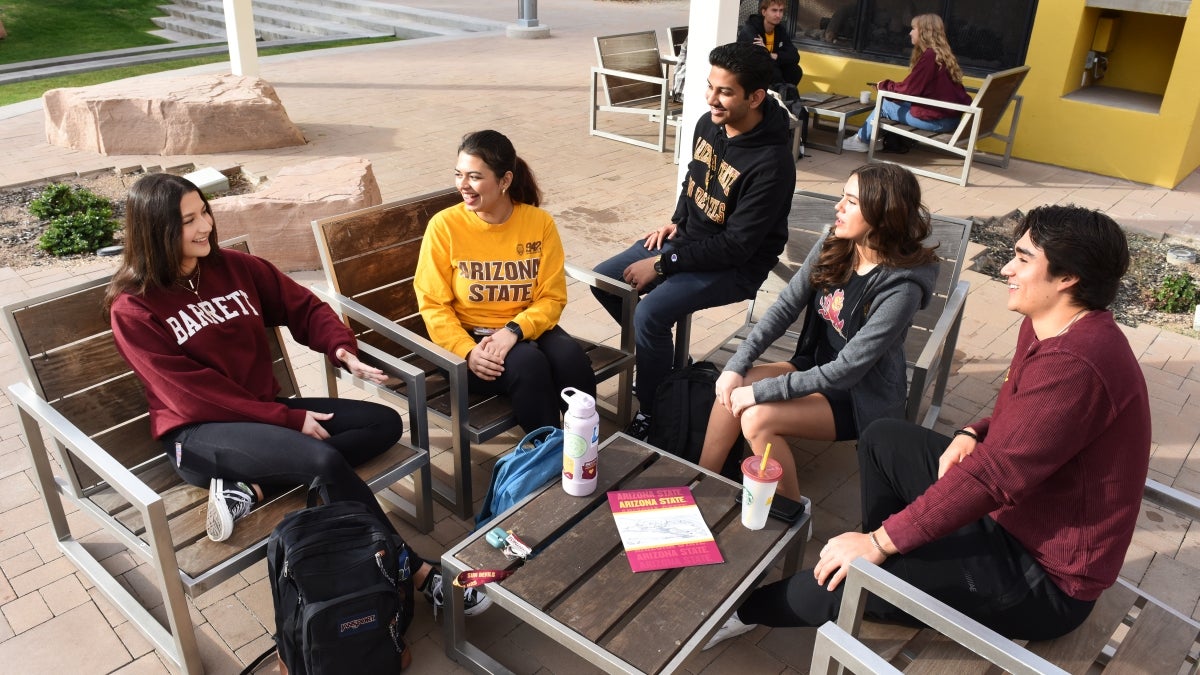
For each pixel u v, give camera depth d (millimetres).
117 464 2486
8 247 5758
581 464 2723
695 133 4043
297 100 9820
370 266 3645
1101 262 2055
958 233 3832
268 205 5371
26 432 2910
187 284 2844
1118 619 2365
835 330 3199
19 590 2973
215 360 2848
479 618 2938
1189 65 7305
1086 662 2242
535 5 14523
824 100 8609
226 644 2793
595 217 6520
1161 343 5117
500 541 2561
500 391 3436
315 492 2693
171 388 2721
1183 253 6297
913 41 7652
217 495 2588
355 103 9766
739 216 3752
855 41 9203
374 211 3645
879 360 3080
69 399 2799
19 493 3443
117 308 2719
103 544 3205
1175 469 3869
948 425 4133
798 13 9516
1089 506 2146
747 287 3947
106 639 2797
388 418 3039
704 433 3371
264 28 16281
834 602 2424
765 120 3734
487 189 3324
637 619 2316
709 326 5012
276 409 2824
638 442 3074
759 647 2861
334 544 2451
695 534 2625
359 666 2486
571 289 5363
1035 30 7984
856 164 8062
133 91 7762
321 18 16875
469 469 3314
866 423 3090
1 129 8430
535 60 12602
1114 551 2166
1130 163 7844
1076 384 2043
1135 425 2090
